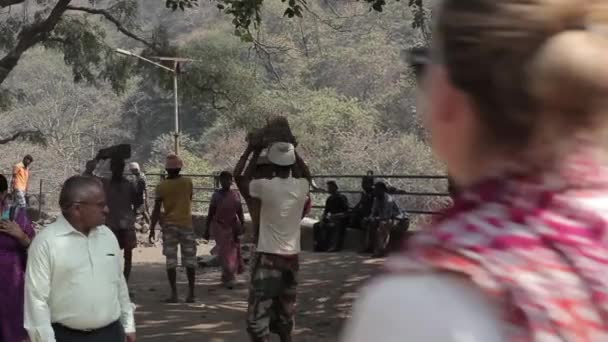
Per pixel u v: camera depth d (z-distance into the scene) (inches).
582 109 48.3
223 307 456.1
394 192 652.7
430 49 53.4
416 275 46.8
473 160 51.7
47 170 2145.7
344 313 426.9
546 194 48.0
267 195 304.7
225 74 1000.9
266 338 310.8
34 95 2479.1
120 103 2529.5
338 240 677.3
